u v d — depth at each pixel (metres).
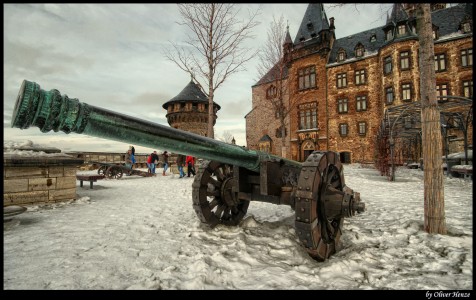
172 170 15.88
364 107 25.50
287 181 3.36
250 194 3.38
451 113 11.15
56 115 1.58
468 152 11.60
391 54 22.81
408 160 20.25
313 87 28.08
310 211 2.28
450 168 11.42
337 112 26.80
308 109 28.61
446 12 23.55
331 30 29.84
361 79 25.86
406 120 12.30
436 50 22.16
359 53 26.30
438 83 21.91
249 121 33.41
